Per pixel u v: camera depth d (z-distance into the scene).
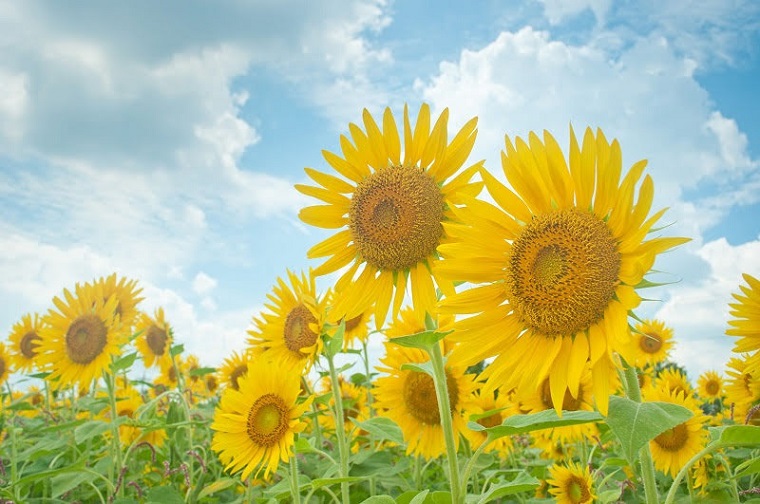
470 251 0.54
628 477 0.90
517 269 0.52
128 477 1.03
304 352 0.91
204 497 0.99
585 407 1.00
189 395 1.41
